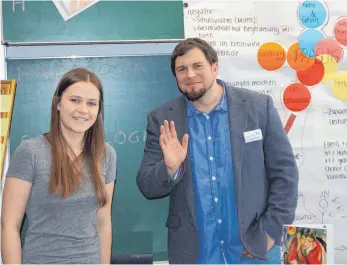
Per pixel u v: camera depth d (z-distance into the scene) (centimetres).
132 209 239
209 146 187
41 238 155
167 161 167
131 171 240
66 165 158
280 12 242
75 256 155
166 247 239
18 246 154
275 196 181
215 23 239
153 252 239
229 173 184
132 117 240
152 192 175
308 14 243
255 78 240
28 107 235
